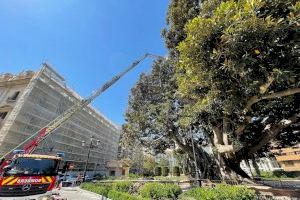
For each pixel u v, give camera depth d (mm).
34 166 10523
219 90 10078
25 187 9773
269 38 8000
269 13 8273
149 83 25906
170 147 27453
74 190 22750
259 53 8492
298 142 21359
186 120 16375
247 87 9516
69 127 48125
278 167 51688
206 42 8938
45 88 40062
